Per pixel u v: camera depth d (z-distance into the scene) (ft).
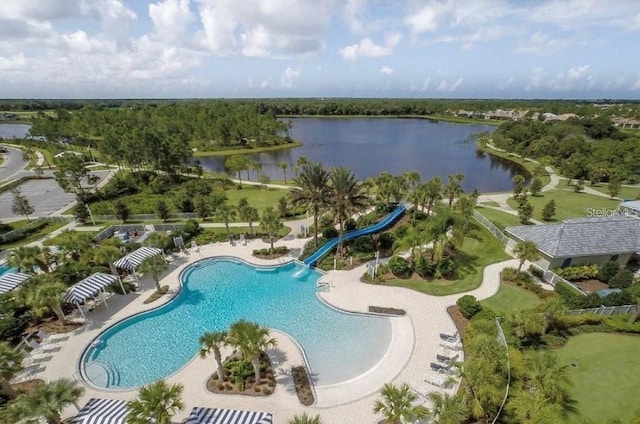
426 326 95.09
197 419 58.23
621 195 237.86
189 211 193.47
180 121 452.35
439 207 170.60
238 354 83.71
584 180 277.03
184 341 92.94
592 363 81.56
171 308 107.45
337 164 368.89
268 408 70.03
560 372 69.77
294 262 134.21
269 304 109.29
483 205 213.25
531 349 84.84
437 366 79.36
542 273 120.06
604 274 118.83
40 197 231.91
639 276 120.57
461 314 100.12
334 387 75.72
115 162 297.53
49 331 93.61
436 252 118.93
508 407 65.05
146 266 106.73
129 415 55.01
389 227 167.84
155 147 252.42
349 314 102.42
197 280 123.85
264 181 271.49
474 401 63.93
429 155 421.18
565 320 91.56
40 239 159.84
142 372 82.12
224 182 264.72
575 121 453.58
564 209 204.95
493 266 128.36
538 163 354.33
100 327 95.66
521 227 141.08
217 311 106.01
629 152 320.70
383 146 477.77
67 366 81.82
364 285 116.88
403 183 193.06
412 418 65.26
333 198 131.54
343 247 143.13
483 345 69.67
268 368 79.51
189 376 78.59
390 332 94.53
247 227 169.68
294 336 93.76
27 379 77.56
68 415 67.92
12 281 106.83
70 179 219.41
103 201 218.18
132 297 110.32
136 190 246.68
